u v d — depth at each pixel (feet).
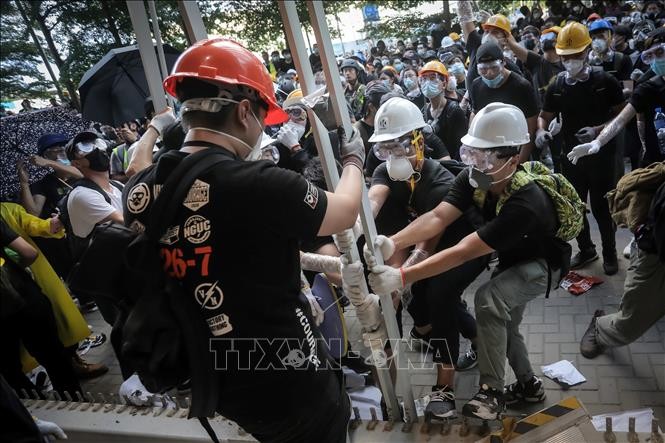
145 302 4.10
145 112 13.38
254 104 4.16
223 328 4.02
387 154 7.91
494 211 7.43
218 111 3.99
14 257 9.64
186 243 3.88
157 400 8.69
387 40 42.57
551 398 9.13
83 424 8.40
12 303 8.61
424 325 8.95
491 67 12.64
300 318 4.42
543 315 11.65
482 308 7.68
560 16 39.22
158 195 3.92
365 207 5.74
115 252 4.39
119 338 4.76
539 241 7.53
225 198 3.77
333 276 8.18
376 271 6.08
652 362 9.56
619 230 15.08
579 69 11.76
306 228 3.98
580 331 10.86
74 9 11.65
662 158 11.00
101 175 10.12
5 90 11.52
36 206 12.86
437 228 7.63
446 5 36.04
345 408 5.21
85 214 9.37
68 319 11.64
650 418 7.81
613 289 12.14
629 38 24.77
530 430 6.10
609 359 9.84
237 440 7.36
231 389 4.34
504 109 6.99
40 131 11.93
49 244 14.43
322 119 4.93
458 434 6.77
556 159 16.08
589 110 12.10
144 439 7.98
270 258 4.01
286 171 3.97
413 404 7.18
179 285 4.04
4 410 4.73
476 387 9.73
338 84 4.77
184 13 4.58
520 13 43.62
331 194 4.22
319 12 4.65
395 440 6.88
